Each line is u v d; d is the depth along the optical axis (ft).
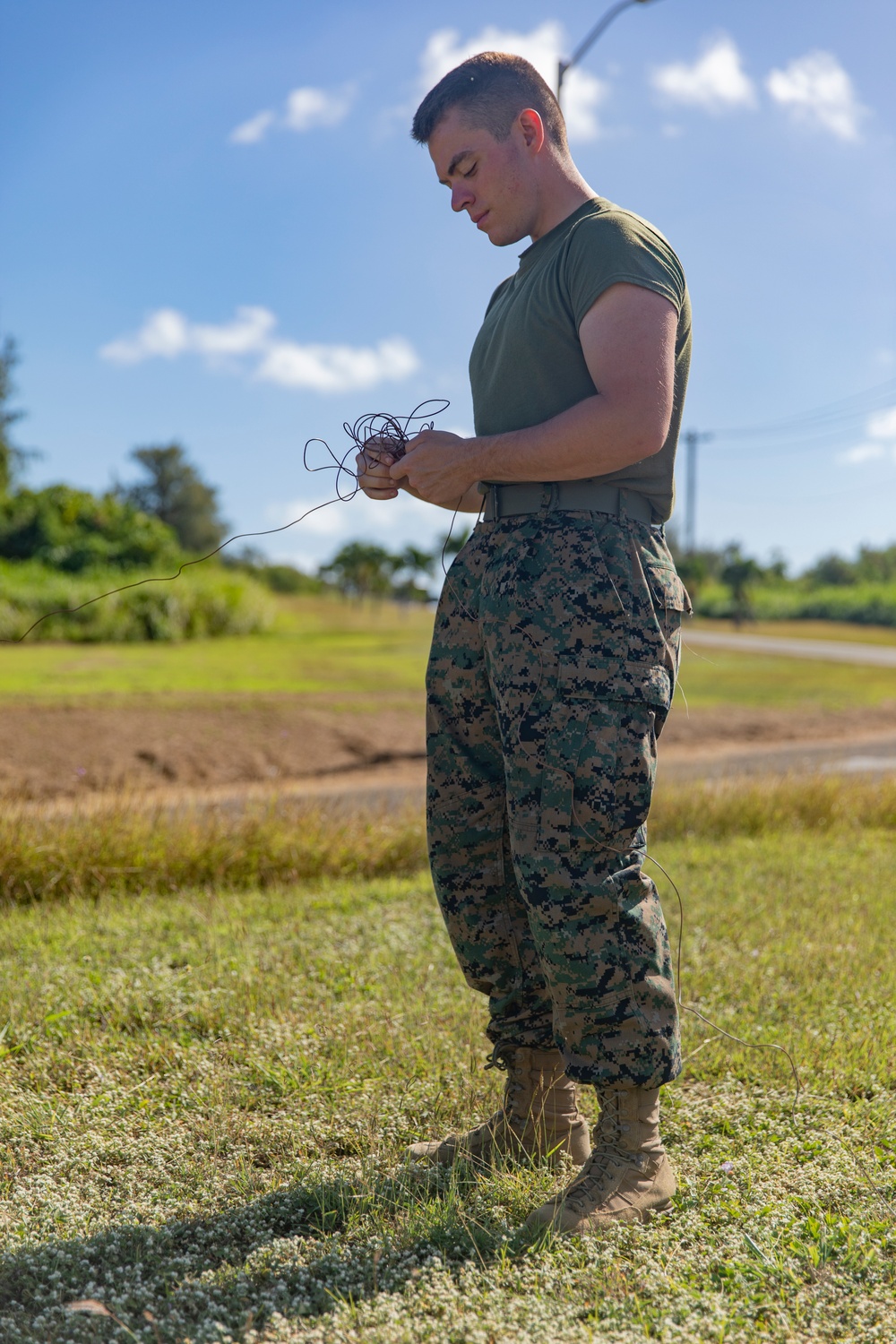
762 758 35.55
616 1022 5.57
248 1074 7.78
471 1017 8.91
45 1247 5.32
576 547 5.70
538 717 5.58
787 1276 5.09
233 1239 5.63
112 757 30.12
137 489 238.27
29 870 15.14
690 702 51.37
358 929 12.31
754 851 18.44
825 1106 7.43
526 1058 6.49
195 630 88.84
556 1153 6.42
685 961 10.93
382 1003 9.43
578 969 5.53
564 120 6.38
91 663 59.57
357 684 52.70
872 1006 9.68
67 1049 8.29
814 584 224.94
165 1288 5.08
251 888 16.16
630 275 5.55
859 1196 6.01
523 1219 5.78
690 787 23.82
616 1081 5.63
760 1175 6.28
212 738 33.42
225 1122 6.96
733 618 177.68
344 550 162.91
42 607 79.97
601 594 5.61
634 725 5.61
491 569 5.91
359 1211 5.82
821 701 53.62
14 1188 6.07
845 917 13.12
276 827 17.66
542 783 5.57
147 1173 6.29
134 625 82.48
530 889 5.59
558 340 5.92
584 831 5.51
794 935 11.99
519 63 6.18
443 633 6.27
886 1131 6.96
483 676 6.16
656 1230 5.55
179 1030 8.70
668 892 14.56
